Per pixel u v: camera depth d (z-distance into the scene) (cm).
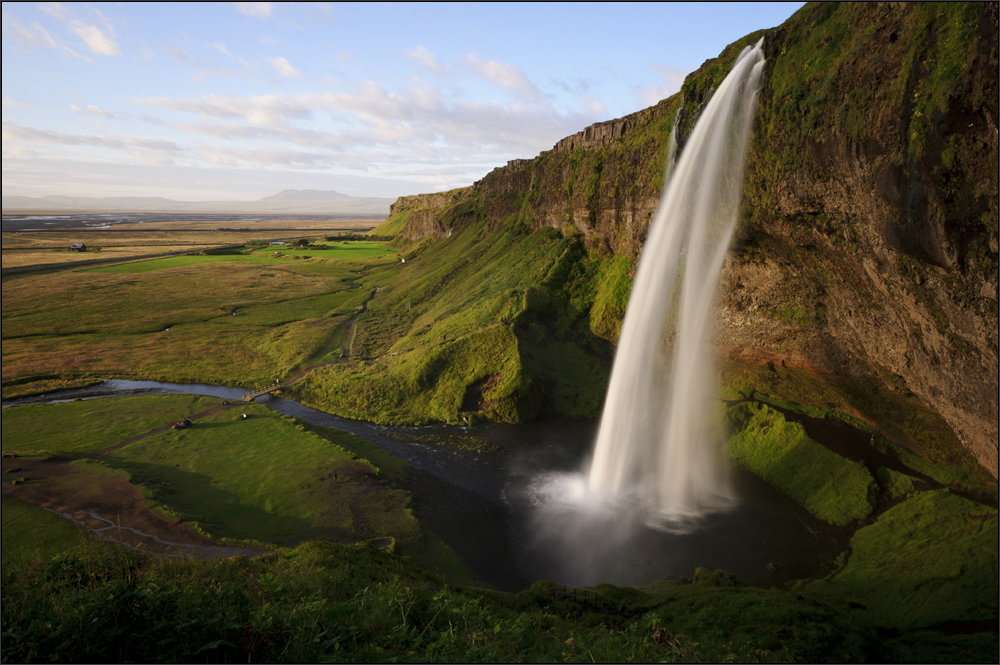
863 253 3175
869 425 4444
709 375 5503
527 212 11725
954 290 2588
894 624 2502
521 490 4731
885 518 3666
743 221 4181
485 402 6531
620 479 4931
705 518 4203
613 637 1631
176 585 1338
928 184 2483
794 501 4309
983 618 2394
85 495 4134
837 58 3203
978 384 2703
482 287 9700
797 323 4441
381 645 1253
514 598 2644
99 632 1016
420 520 4112
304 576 1795
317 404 6950
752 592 2708
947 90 2327
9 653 969
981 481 3553
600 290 7944
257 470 4762
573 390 6850
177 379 7788
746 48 4244
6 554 3247
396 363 7656
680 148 5634
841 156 3058
